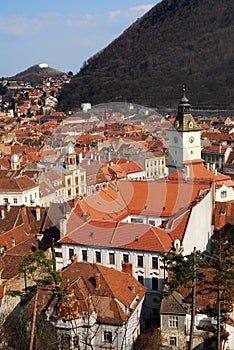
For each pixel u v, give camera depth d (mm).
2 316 75000
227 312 72562
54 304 72625
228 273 68250
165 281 80312
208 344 74812
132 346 76312
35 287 75375
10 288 82938
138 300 79562
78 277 77438
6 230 110875
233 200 130125
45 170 117750
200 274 69500
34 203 129375
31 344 61781
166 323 77750
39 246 99438
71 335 70812
